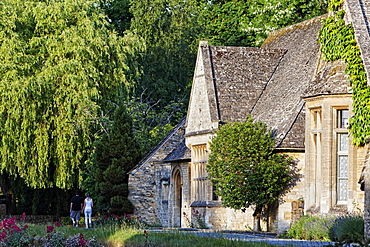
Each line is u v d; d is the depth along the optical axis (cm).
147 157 5206
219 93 4384
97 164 5191
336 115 3400
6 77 4816
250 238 3125
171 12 7738
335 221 3070
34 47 5191
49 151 5094
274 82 4438
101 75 5462
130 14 7975
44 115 5016
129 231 3572
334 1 3541
